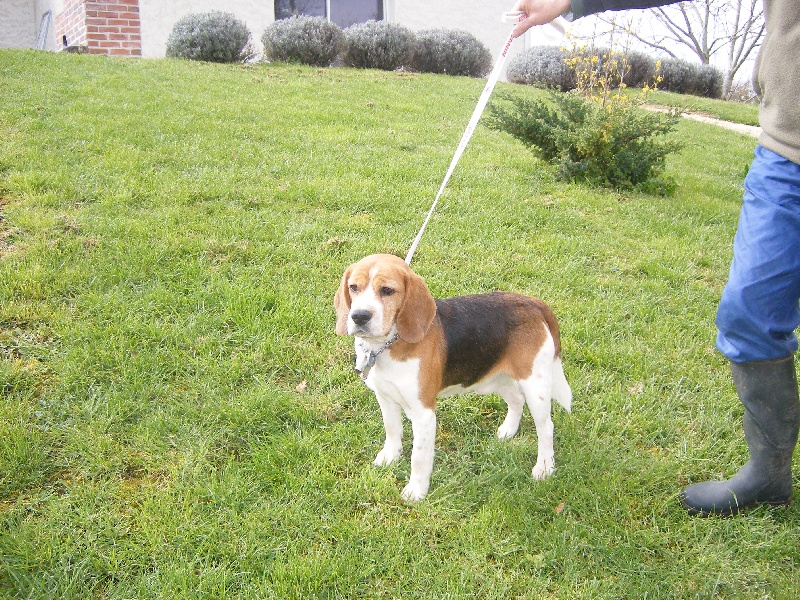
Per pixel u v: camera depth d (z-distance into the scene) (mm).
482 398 1720
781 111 1168
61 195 2432
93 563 1211
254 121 3676
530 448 1540
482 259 2322
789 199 1169
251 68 5270
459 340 1375
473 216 2660
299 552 1266
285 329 1868
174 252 2162
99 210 2385
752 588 1224
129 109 3539
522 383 1416
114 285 1981
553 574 1252
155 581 1185
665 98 6758
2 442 1422
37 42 7902
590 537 1310
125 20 5715
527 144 3467
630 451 1549
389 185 2904
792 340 1258
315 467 1440
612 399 1703
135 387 1623
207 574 1191
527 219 2697
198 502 1348
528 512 1367
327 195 2691
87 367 1665
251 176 2836
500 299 1449
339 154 3260
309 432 1551
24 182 2484
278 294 2008
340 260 2234
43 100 3521
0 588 1168
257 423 1566
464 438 1592
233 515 1315
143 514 1303
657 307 2145
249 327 1854
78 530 1271
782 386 1251
